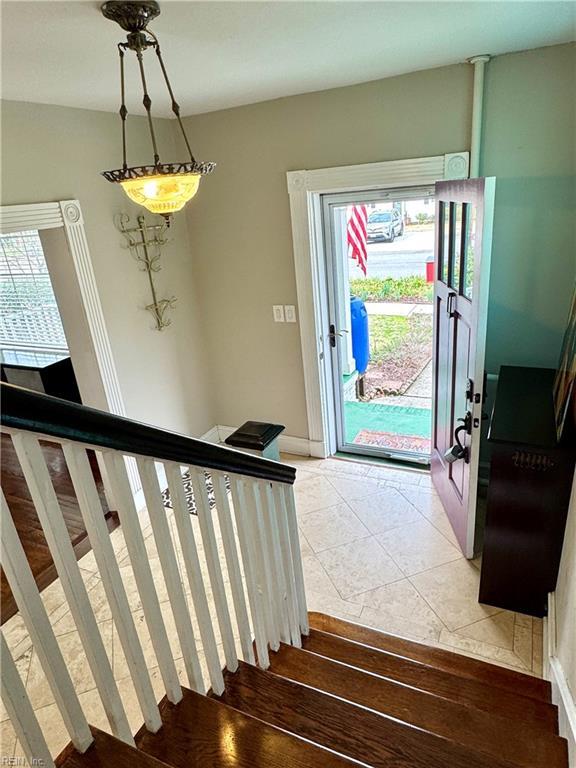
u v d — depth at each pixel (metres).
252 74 2.36
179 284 3.68
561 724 1.65
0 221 2.40
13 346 5.05
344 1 1.53
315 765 1.12
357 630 2.35
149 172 1.71
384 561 2.83
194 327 3.91
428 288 3.77
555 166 2.57
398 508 3.28
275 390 3.92
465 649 2.26
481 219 2.17
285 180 3.23
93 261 2.94
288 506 1.85
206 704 1.24
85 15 1.45
